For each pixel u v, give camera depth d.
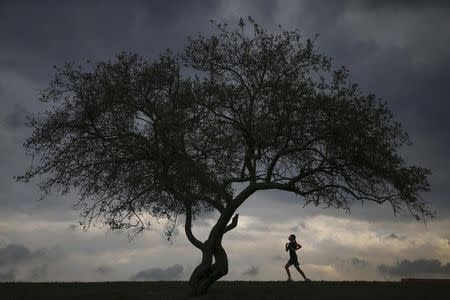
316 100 23.17
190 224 24.25
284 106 23.33
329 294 23.17
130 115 23.59
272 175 24.02
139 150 23.61
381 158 23.09
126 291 25.88
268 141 23.56
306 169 23.86
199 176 22.66
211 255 23.83
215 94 24.06
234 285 27.84
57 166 23.42
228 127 23.97
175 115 23.06
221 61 24.50
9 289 26.75
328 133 23.22
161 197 23.38
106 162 23.61
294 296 22.77
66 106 23.25
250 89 24.56
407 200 23.36
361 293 23.38
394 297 22.31
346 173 23.94
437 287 25.48
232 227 24.16
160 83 23.44
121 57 23.27
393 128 23.22
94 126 23.62
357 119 22.94
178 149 22.86
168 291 25.81
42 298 23.78
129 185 23.36
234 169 23.45
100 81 23.19
